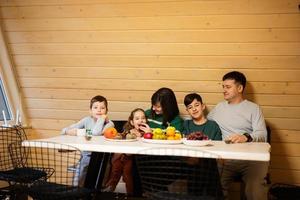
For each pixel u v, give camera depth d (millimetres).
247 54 3236
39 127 4145
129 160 3232
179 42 3324
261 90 3352
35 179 2795
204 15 3162
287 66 3189
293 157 3457
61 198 2332
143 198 3348
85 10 3361
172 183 2494
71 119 4027
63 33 3525
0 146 3645
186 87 3545
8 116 4035
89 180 2844
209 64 3365
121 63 3561
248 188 2965
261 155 2141
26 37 3629
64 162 3584
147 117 3371
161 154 2264
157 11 3227
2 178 2764
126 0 3242
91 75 3705
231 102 3307
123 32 3398
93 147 2441
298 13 2975
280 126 3439
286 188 2861
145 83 3625
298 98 3289
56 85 3848
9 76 3855
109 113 3877
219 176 2420
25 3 3445
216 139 3143
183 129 3275
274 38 3113
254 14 3066
